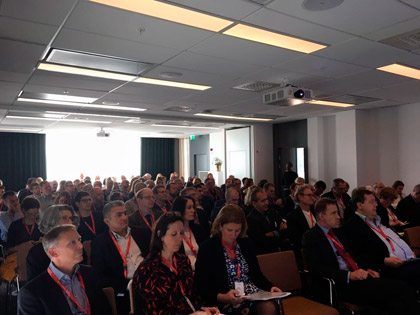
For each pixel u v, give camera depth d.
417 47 4.07
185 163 17.02
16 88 5.77
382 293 2.77
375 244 3.35
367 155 8.88
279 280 2.98
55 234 2.04
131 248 3.19
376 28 3.49
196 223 3.97
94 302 2.15
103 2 2.85
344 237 3.28
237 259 2.69
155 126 11.35
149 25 3.30
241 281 2.62
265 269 2.95
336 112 9.11
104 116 8.72
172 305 2.14
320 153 9.82
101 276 2.96
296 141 10.71
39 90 5.95
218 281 2.56
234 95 6.61
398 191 6.62
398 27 3.47
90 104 7.39
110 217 3.12
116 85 5.67
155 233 2.29
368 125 8.88
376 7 3.01
